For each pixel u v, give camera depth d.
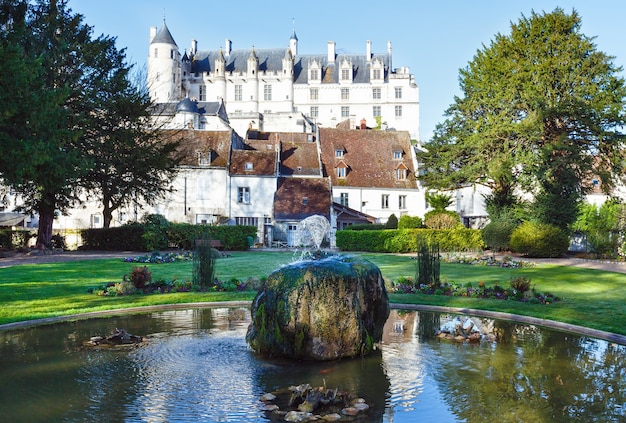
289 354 9.41
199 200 50.91
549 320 12.65
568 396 7.49
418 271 18.33
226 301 15.53
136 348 10.20
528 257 35.81
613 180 41.06
